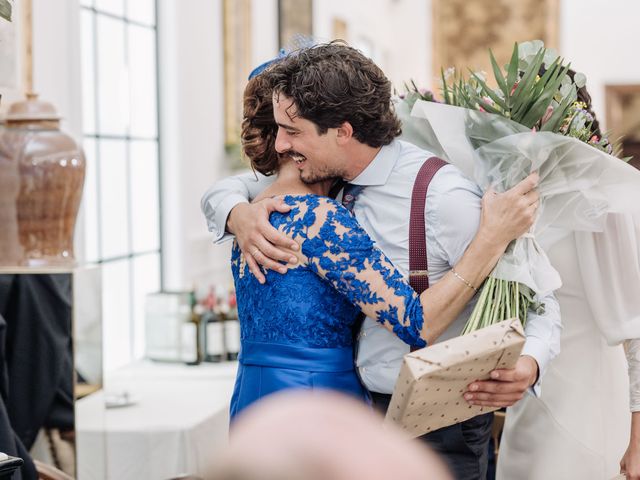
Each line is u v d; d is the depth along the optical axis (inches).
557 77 91.3
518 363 81.7
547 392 101.8
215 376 175.8
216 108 247.8
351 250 79.4
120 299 205.0
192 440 143.9
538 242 96.1
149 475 142.9
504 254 84.4
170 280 226.1
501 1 481.4
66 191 125.2
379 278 79.4
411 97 98.0
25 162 123.0
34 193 123.4
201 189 239.3
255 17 280.5
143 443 143.2
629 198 87.8
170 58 221.6
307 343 82.4
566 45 464.4
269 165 90.4
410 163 86.4
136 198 212.1
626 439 102.3
